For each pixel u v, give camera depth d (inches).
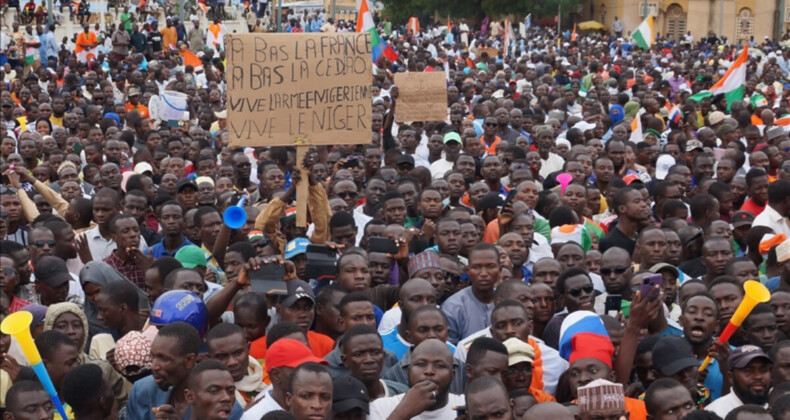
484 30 2304.4
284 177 480.1
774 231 427.5
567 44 1861.5
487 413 225.1
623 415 222.5
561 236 414.0
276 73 339.9
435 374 246.7
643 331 305.0
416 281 298.4
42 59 1285.7
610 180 511.8
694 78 1190.3
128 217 363.9
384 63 1099.3
